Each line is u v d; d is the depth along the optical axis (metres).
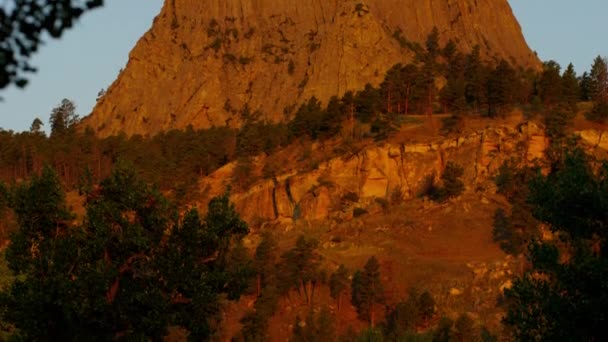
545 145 129.38
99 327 33.25
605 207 27.59
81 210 92.88
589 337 26.73
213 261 35.69
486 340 44.47
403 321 85.56
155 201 36.09
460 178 130.75
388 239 115.19
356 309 95.25
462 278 99.94
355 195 135.88
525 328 28.47
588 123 135.88
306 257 98.00
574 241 28.86
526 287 28.97
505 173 125.94
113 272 32.75
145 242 34.28
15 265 34.78
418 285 99.94
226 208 36.03
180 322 34.06
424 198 130.12
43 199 35.38
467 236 113.62
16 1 10.62
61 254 34.12
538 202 29.50
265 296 89.75
